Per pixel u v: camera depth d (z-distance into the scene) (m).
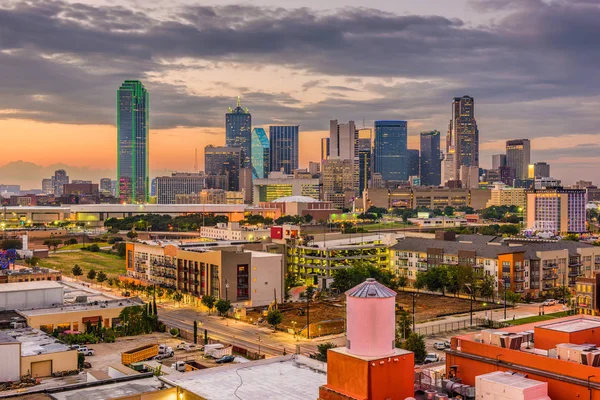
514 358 64.31
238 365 84.44
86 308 185.38
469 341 69.50
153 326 190.00
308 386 75.94
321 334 182.00
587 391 56.38
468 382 68.44
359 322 57.66
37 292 189.62
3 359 121.25
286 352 159.00
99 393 77.25
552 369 60.28
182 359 151.75
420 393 65.12
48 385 119.75
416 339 140.50
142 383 81.25
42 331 162.38
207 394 73.19
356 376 56.88
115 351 162.88
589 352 59.47
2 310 182.50
